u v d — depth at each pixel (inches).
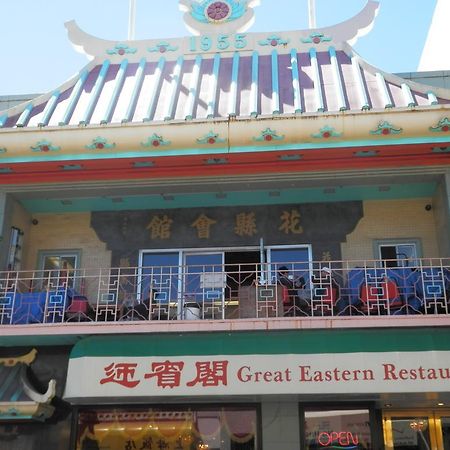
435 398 421.4
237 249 498.6
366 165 456.4
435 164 455.8
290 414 432.1
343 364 392.5
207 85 495.8
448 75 508.1
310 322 401.7
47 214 521.7
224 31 554.3
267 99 468.4
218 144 439.8
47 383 442.6
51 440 433.7
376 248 490.6
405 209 497.7
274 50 534.0
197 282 487.2
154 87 495.8
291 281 445.1
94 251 509.0
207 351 403.9
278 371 394.9
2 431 437.1
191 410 438.9
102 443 434.0
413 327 403.2
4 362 449.1
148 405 441.7
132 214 515.8
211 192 489.4
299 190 486.6
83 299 440.8
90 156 449.1
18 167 462.9
